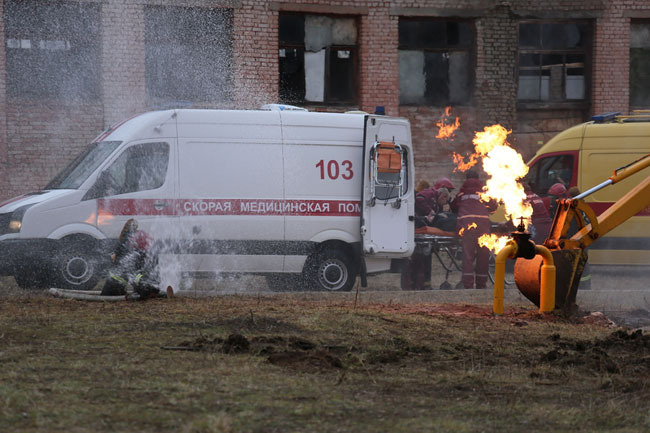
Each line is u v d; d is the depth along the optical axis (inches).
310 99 1683.1
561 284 770.8
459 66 1766.7
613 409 410.0
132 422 358.0
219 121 979.9
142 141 954.1
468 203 1075.3
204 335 572.1
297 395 416.5
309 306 756.6
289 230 991.0
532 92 1803.6
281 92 1665.8
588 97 1809.8
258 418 371.6
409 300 914.1
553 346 595.8
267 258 986.1
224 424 351.6
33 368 454.9
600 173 1269.7
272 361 495.5
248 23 1611.7
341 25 1699.1
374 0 1690.5
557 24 1802.4
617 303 915.4
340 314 697.0
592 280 1256.8
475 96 1759.4
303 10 1648.6
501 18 1763.0
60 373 444.8
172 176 957.8
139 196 944.9
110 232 934.4
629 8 1793.8
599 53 1788.9
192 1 1583.4
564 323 727.1
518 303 869.8
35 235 916.6
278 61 1648.6
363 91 1690.5
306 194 999.6
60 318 636.7
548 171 1306.6
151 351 513.7
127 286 802.2
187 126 970.1
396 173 1027.9
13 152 1497.3
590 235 796.0
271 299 836.0
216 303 761.6
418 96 1750.7
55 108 1518.2
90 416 364.8
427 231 1091.9
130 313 673.6
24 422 353.4
